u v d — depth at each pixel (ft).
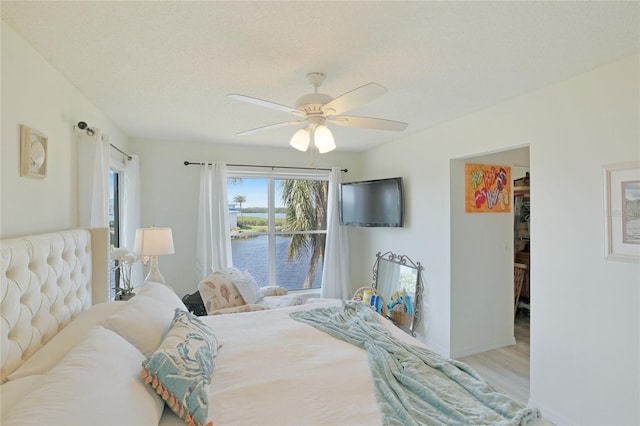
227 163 13.69
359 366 5.42
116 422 3.06
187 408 3.87
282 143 13.47
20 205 5.07
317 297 15.40
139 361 4.28
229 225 13.51
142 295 6.15
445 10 4.55
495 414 4.06
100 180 7.41
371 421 4.07
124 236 11.29
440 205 10.93
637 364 6.01
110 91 7.51
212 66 6.28
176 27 4.95
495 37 5.30
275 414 4.16
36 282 4.78
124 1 4.30
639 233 5.95
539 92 7.63
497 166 11.35
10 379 4.00
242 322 7.43
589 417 6.71
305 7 4.47
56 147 6.31
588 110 6.68
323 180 15.78
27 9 4.43
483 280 11.19
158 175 12.65
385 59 6.05
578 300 6.92
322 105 6.03
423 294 11.71
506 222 11.59
